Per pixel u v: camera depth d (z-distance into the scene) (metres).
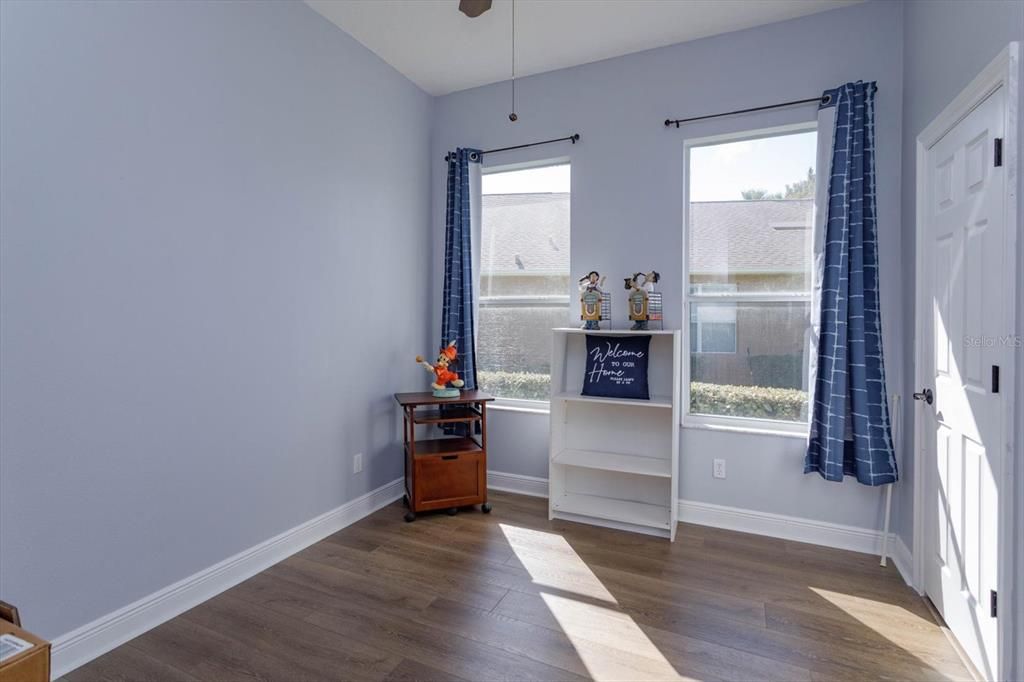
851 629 1.99
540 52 3.13
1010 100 1.48
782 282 2.91
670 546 2.72
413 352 3.58
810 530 2.76
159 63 1.98
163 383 2.02
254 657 1.82
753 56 2.85
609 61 3.20
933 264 2.13
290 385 2.61
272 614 2.09
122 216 1.87
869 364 2.56
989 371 1.64
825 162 2.63
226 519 2.29
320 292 2.78
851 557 2.59
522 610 2.12
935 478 2.11
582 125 3.28
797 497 2.79
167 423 2.04
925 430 2.22
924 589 2.22
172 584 2.07
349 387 3.01
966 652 1.81
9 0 1.56
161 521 2.03
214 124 2.19
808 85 2.73
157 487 2.01
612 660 1.81
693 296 3.08
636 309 3.00
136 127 1.91
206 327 2.18
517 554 2.63
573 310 3.32
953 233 1.93
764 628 1.99
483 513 3.19
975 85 1.69
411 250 3.54
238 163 2.30
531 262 3.59
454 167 3.60
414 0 2.62
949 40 1.96
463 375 3.54
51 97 1.66
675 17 2.76
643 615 2.08
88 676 1.72
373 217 3.17
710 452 2.98
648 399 2.99
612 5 2.65
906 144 2.46
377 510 3.23
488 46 3.07
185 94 2.08
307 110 2.67
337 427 2.92
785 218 2.90
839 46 2.66
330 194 2.83
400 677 1.72
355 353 3.04
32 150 1.62
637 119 3.13
